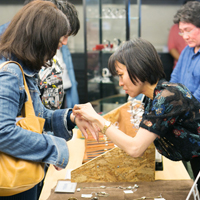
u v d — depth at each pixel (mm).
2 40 1203
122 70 1371
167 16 4902
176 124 1393
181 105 1308
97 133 1595
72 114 1632
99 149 1928
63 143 1225
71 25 1760
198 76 2613
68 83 3857
